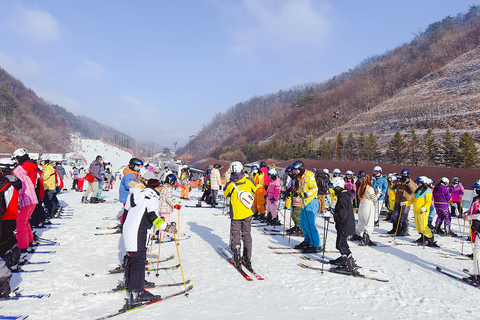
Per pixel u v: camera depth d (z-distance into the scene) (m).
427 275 5.75
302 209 7.21
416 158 57.59
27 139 142.12
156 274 5.23
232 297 4.39
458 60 121.81
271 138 142.88
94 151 163.62
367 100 130.38
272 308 4.07
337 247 5.76
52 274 5.08
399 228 9.58
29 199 6.00
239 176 5.98
